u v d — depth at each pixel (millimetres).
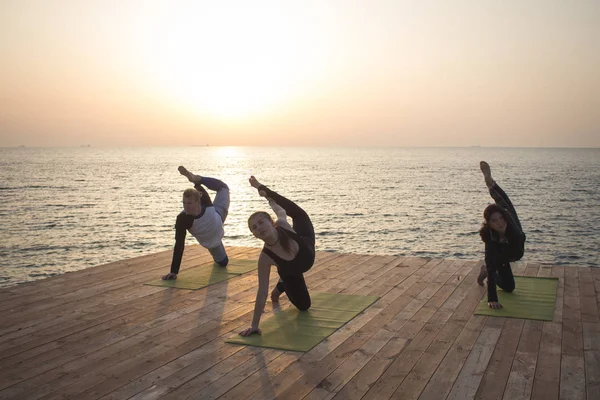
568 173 81188
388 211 34219
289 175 83500
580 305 4758
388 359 3574
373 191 50812
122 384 3242
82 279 6059
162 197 46750
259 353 3729
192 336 4113
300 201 41188
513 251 4688
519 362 3463
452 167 113938
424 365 3455
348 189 53625
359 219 30328
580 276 5887
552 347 3727
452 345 3812
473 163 138500
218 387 3182
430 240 23203
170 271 6172
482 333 4055
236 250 7898
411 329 4191
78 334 4188
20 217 32938
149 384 3236
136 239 24875
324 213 33156
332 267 6574
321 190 52281
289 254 4121
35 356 3729
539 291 5242
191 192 5957
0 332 4254
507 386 3104
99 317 4633
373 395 3029
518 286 5473
